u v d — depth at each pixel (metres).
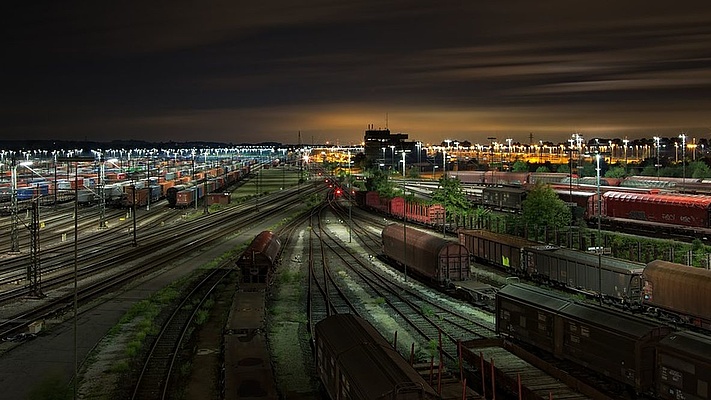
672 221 75.38
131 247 83.06
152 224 110.81
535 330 34.84
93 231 100.00
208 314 46.72
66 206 134.62
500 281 57.97
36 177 166.75
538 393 26.38
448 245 54.16
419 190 157.62
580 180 123.00
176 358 36.38
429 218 96.56
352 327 27.83
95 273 65.00
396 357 24.20
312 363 35.41
